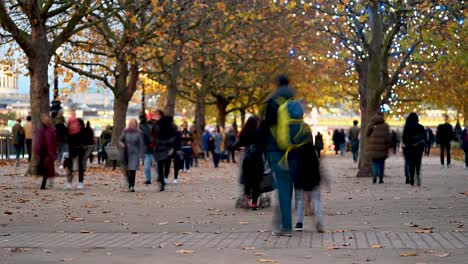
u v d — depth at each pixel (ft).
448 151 129.08
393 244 35.60
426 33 80.89
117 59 114.62
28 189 74.69
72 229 43.60
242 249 34.68
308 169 41.19
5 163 130.41
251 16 105.40
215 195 70.79
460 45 81.10
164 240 38.14
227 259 31.71
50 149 74.33
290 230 39.73
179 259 31.78
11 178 90.68
